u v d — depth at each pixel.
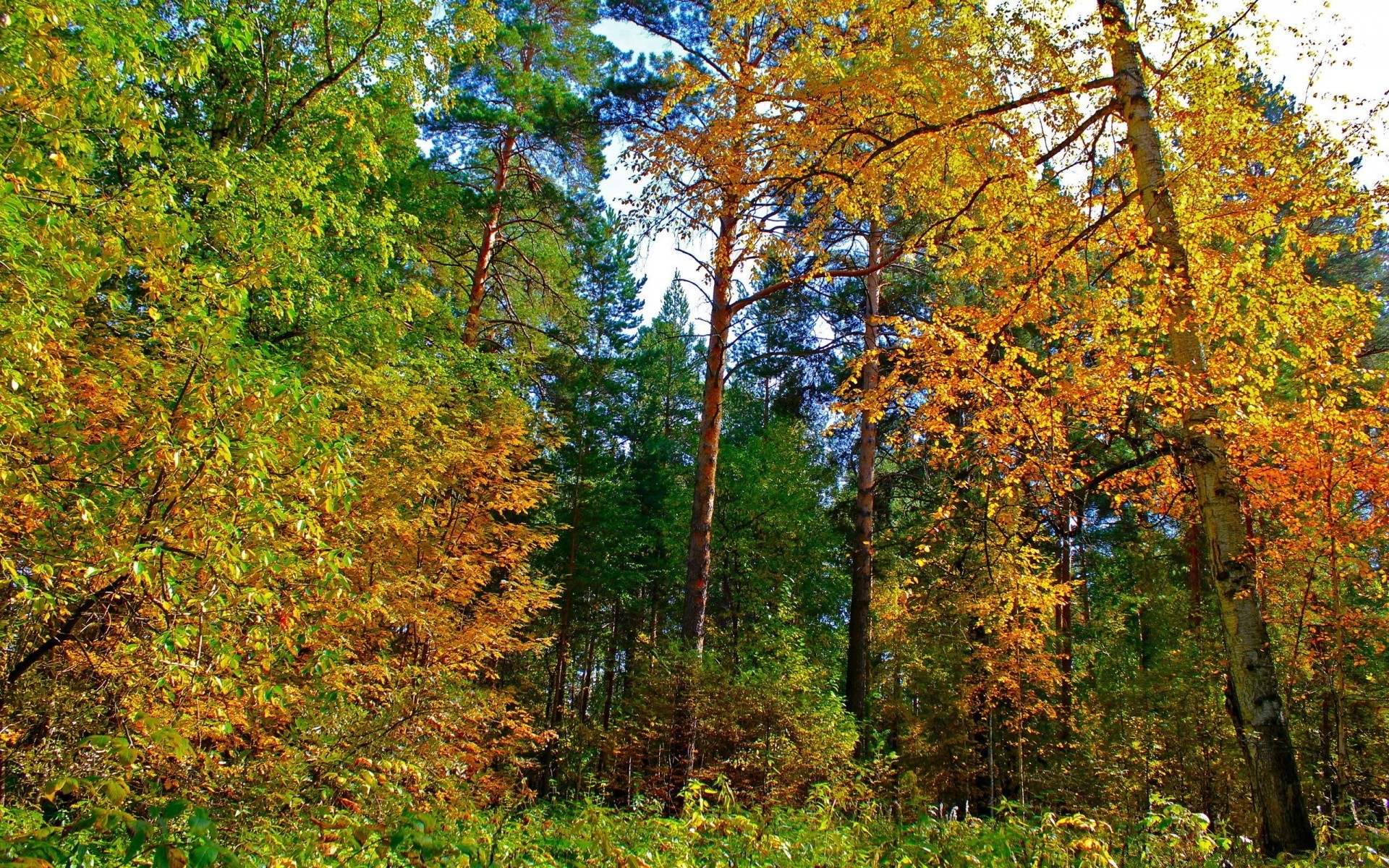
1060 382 6.53
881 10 7.44
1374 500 6.40
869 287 14.62
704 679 11.44
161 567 3.80
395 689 7.49
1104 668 16.61
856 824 6.06
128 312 5.79
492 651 11.19
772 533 21.70
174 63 6.48
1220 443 6.34
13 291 3.80
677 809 10.43
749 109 8.10
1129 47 6.78
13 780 4.57
